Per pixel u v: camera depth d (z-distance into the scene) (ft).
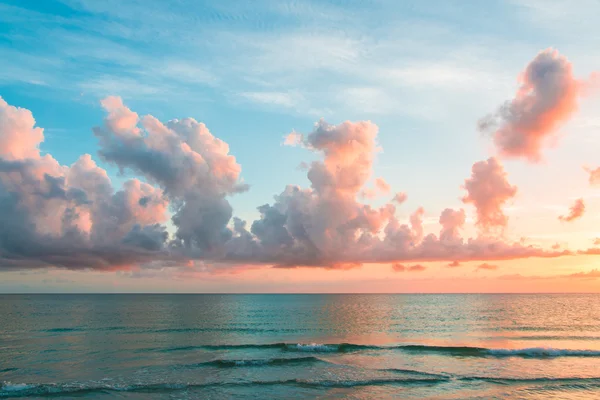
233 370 96.48
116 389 79.10
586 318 241.55
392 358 111.45
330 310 326.03
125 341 143.54
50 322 210.59
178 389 79.56
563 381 84.94
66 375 91.76
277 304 435.12
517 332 173.06
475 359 110.22
